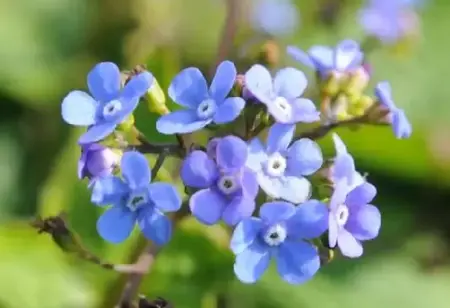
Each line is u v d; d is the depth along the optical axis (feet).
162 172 0.51
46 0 0.68
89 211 0.57
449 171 0.65
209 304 0.58
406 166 0.65
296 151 0.45
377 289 0.63
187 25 0.65
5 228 0.59
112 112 0.45
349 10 0.67
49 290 0.59
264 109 0.45
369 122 0.48
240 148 0.44
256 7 0.63
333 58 0.48
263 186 0.44
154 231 0.45
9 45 0.67
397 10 0.66
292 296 0.60
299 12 0.66
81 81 0.66
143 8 0.65
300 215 0.44
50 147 0.65
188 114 0.45
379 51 0.68
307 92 0.54
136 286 0.51
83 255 0.49
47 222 0.49
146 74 0.46
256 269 0.44
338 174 0.45
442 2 0.75
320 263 0.46
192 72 0.45
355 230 0.45
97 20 0.67
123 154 0.45
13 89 0.66
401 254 0.64
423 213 0.66
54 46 0.67
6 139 0.65
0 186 0.64
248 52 0.56
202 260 0.58
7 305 0.58
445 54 0.73
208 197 0.44
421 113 0.70
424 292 0.63
